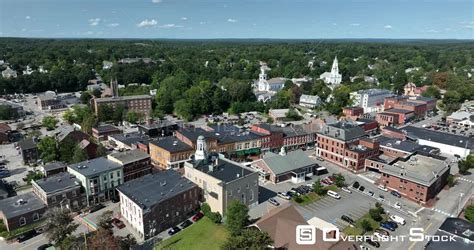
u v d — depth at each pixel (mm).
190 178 101125
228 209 82312
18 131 174875
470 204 95562
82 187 96875
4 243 79750
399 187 105812
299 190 106000
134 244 74625
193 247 78875
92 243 69062
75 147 126688
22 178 117062
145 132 165125
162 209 85312
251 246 66062
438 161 113500
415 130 162250
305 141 154875
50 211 82000
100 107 194500
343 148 128750
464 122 183375
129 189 90000
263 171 116688
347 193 106812
